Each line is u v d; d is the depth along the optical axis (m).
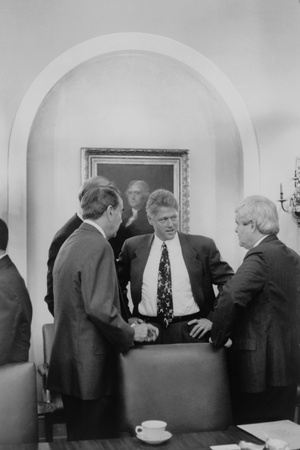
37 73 4.91
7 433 2.55
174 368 2.87
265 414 3.15
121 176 5.20
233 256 5.38
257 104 5.27
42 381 4.76
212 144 5.37
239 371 3.10
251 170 5.27
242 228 3.23
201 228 5.36
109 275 2.95
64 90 5.14
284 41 5.31
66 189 5.14
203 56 5.18
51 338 4.55
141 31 5.09
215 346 2.97
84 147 5.16
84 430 2.99
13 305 3.23
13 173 4.86
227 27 5.22
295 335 3.12
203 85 5.34
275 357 3.04
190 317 3.60
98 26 5.01
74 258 2.99
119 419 2.80
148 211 3.63
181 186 5.27
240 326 3.09
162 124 5.31
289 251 3.17
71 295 2.98
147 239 3.75
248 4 5.26
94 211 3.11
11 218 4.85
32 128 5.07
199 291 3.63
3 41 4.86
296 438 2.46
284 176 5.30
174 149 5.27
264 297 3.04
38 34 4.92
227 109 5.32
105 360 2.99
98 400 2.99
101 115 5.21
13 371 2.62
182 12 5.15
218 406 2.85
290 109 5.31
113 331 2.86
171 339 3.55
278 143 5.30
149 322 3.60
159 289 3.58
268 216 3.18
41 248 5.08
